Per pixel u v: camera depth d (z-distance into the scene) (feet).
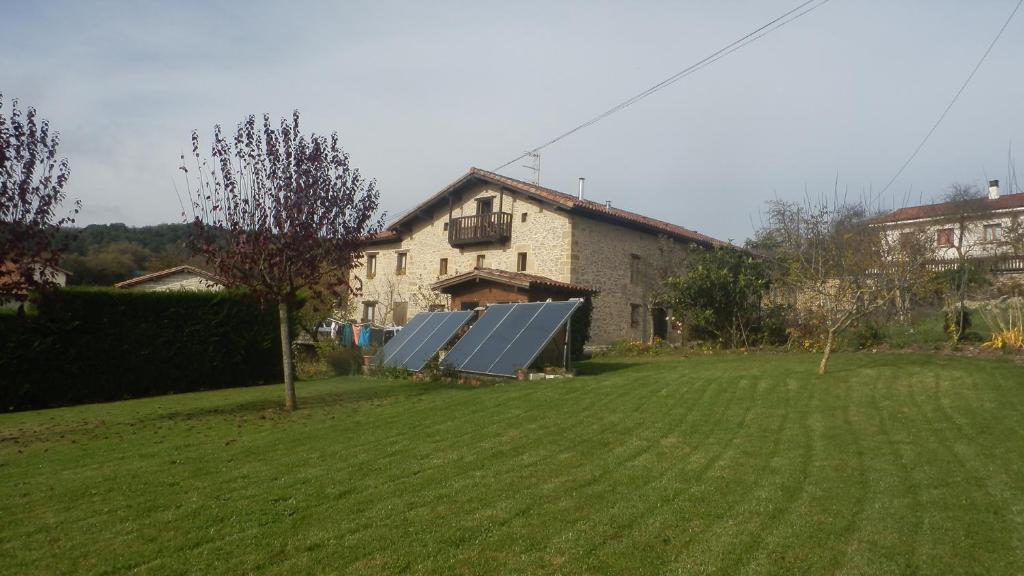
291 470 20.49
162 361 47.73
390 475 19.53
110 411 36.45
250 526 15.76
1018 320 43.37
